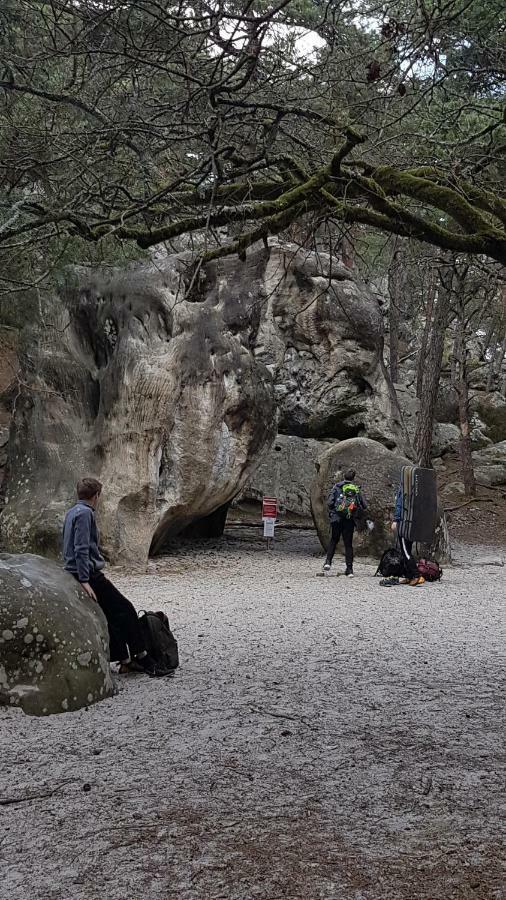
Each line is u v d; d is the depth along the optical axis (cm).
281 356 1994
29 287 668
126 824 429
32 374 1556
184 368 1524
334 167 559
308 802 461
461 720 618
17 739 567
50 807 452
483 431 2878
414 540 1345
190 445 1538
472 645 885
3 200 629
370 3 695
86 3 606
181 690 695
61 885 364
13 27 738
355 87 693
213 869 379
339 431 2083
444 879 372
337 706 651
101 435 1509
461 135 798
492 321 2841
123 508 1479
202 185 663
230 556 1672
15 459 1579
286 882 368
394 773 507
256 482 2100
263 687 705
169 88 727
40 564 705
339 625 988
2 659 628
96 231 621
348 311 2005
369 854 397
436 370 2103
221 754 539
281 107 554
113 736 575
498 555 1772
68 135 691
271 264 1938
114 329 1556
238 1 616
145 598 1184
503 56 681
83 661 652
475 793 477
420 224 562
